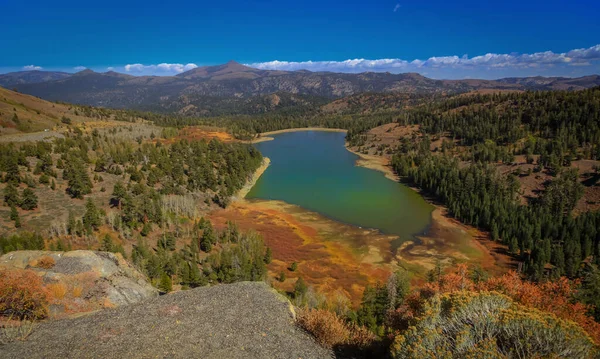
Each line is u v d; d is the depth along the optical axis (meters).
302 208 112.12
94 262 31.28
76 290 26.50
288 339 21.56
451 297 19.20
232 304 25.27
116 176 111.25
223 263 62.62
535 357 13.73
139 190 99.44
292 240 86.75
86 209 84.88
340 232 92.06
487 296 18.16
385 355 20.94
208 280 60.84
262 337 21.42
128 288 29.94
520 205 105.44
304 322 23.33
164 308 24.25
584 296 29.64
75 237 69.50
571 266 68.00
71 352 18.52
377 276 69.19
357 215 105.50
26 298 22.44
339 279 67.75
